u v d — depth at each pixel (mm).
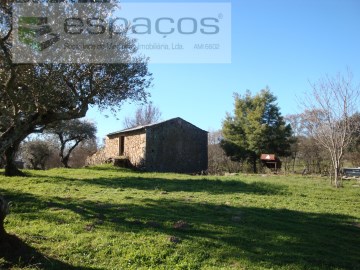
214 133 52406
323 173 32688
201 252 7684
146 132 33844
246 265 7152
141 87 17234
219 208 12234
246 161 41438
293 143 41125
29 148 45625
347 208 13680
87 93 15484
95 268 6707
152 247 7766
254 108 41156
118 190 15984
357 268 7418
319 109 23438
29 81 13203
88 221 9641
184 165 35844
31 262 6660
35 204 11547
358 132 29922
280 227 10164
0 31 12203
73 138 41906
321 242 9008
